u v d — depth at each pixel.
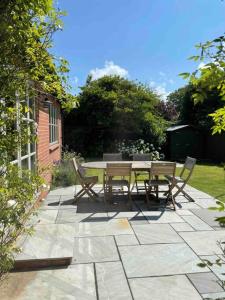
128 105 16.14
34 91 2.43
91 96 16.09
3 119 2.12
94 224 5.02
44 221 4.80
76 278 3.22
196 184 8.68
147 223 5.07
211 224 4.99
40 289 2.99
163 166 6.04
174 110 24.83
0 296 2.85
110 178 6.36
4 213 2.21
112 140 16.72
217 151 15.28
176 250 3.94
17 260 3.39
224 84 1.52
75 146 16.67
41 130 6.82
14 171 2.31
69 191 7.62
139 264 3.54
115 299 2.83
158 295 2.89
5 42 1.89
